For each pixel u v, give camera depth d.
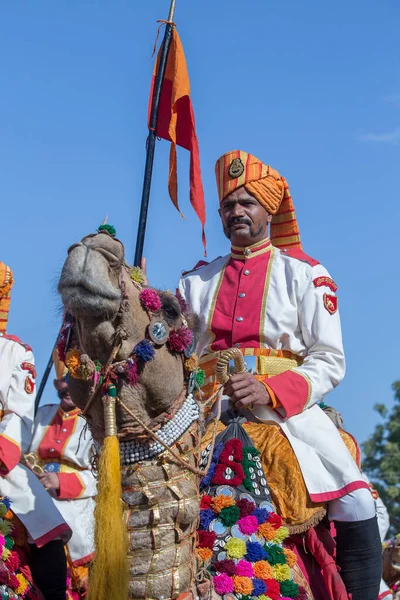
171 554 4.42
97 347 4.31
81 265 4.08
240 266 6.53
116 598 4.11
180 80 6.08
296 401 5.79
